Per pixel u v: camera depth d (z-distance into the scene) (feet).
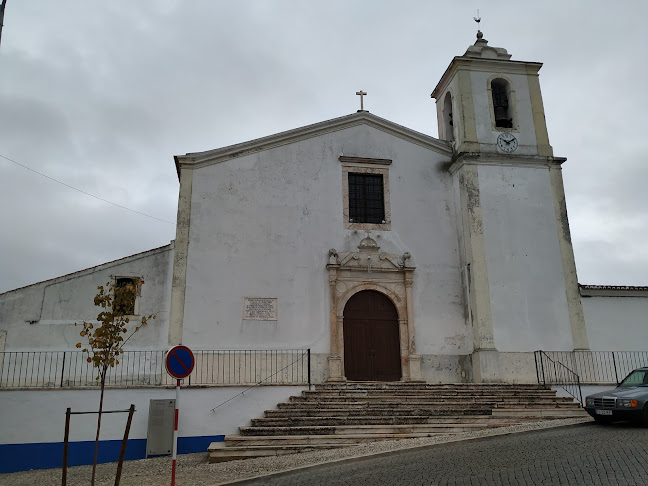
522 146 61.72
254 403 45.16
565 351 55.77
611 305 57.98
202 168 56.65
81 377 48.34
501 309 55.93
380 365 55.57
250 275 54.65
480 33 65.92
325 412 43.42
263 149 58.34
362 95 63.26
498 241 57.88
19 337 48.44
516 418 43.37
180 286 52.70
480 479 26.00
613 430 37.01
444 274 58.65
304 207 57.62
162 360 50.49
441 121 68.23
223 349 52.19
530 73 64.95
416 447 34.53
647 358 56.90
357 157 60.03
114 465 39.73
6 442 40.45
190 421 43.57
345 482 27.25
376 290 57.00
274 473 30.76
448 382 55.67
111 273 51.75
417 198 60.44
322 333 54.60
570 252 58.95
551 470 26.78
